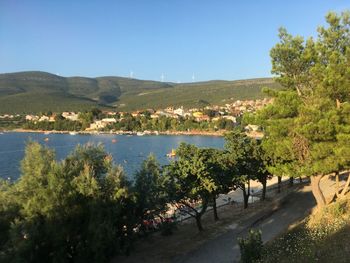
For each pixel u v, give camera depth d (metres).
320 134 26.27
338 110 26.66
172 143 183.75
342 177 49.38
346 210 26.67
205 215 41.66
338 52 28.14
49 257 22.73
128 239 25.91
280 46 30.00
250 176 40.72
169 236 32.94
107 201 24.75
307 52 29.19
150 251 28.89
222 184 34.75
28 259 21.31
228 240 30.02
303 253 19.59
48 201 22.67
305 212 33.91
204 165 31.56
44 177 23.70
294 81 30.27
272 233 30.05
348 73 26.34
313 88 28.98
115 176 25.70
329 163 26.84
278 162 33.47
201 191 31.38
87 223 23.91
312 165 28.66
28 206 22.31
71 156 26.72
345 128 25.98
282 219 33.97
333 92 26.95
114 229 23.34
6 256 20.80
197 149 34.47
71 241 23.64
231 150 39.00
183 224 37.41
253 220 35.25
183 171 30.73
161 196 28.59
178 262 26.42
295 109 28.61
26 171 23.91
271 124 29.14
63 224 23.05
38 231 21.84
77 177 24.53
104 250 23.44
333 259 17.75
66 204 23.31
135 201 25.81
